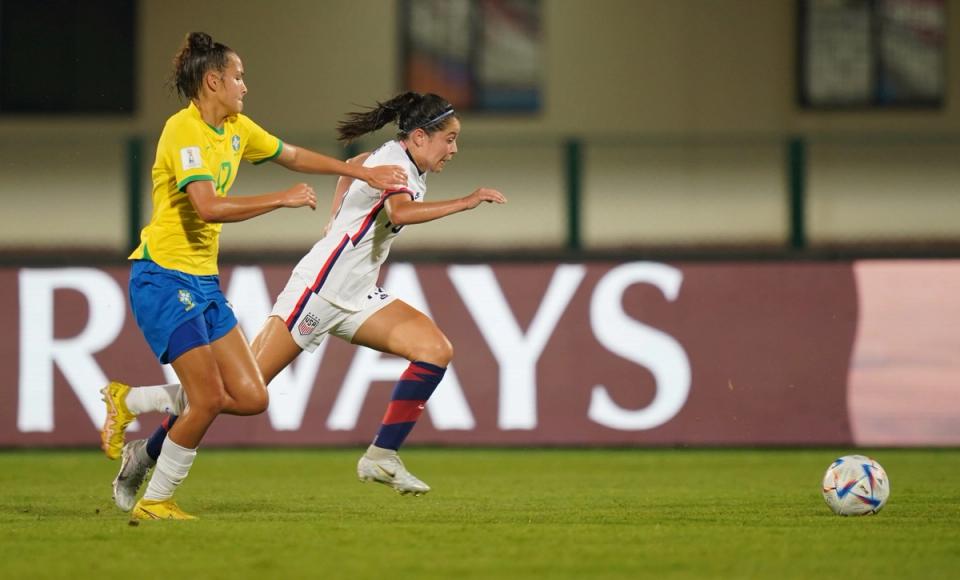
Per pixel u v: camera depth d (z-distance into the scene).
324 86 46.09
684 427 36.50
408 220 20.89
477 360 36.75
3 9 46.22
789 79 45.50
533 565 16.45
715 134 45.59
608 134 45.78
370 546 18.03
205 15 46.16
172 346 19.78
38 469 32.19
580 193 39.94
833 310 36.41
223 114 19.94
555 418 36.62
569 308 36.78
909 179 40.09
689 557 17.12
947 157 40.06
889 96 45.47
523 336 36.78
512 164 40.38
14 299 36.78
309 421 36.78
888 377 36.19
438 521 21.12
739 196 40.31
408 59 46.19
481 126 46.00
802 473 30.70
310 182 39.75
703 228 40.53
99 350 36.69
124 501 21.56
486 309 36.88
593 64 45.88
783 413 36.38
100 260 37.09
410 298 36.88
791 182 40.03
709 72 45.62
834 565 16.53
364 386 36.75
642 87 45.75
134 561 16.73
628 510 22.98
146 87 46.19
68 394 36.66
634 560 16.86
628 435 36.53
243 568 16.16
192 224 19.89
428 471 31.45
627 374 36.62
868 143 40.22
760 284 36.56
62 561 16.75
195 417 20.09
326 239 22.28
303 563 16.53
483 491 26.77
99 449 36.56
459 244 40.47
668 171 40.59
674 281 36.72
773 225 40.22
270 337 22.30
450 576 15.65
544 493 26.33
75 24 46.25
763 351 36.50
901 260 36.31
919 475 29.78
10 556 17.17
